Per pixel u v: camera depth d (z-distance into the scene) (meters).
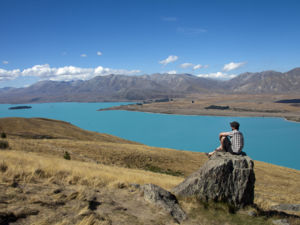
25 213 6.16
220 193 9.77
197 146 185.75
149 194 9.45
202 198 9.77
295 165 130.88
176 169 52.06
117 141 103.00
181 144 194.00
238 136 10.41
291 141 191.75
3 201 6.55
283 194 36.81
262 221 8.88
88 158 45.56
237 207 9.72
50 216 6.35
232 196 9.80
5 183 7.94
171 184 18.67
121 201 8.86
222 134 10.77
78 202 7.73
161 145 191.12
